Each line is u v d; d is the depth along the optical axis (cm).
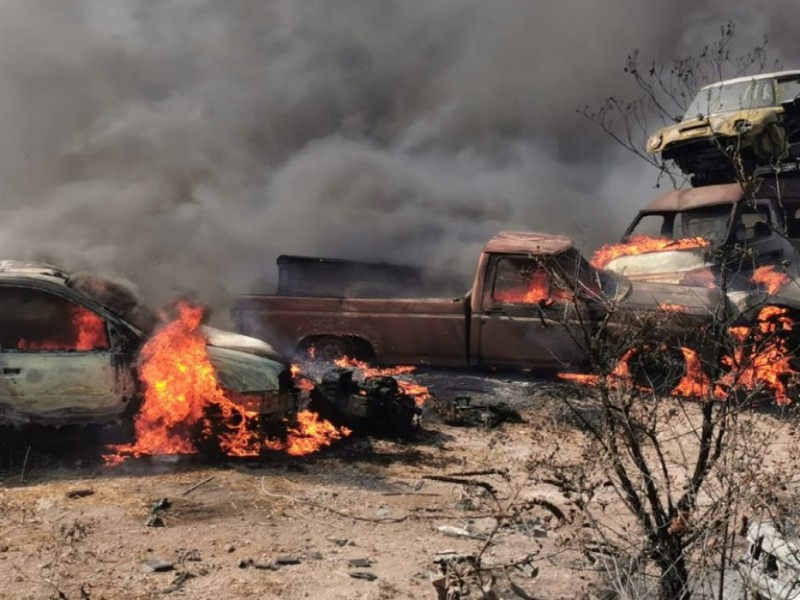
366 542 448
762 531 329
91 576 381
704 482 386
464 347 880
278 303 928
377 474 588
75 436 588
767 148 1070
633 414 404
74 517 466
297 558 416
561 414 724
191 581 381
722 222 1002
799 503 350
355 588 380
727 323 397
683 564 338
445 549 439
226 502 507
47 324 638
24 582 371
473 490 553
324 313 918
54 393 576
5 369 570
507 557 425
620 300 448
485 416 751
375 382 705
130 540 432
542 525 481
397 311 904
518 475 592
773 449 509
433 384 852
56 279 602
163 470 573
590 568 400
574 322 718
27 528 445
